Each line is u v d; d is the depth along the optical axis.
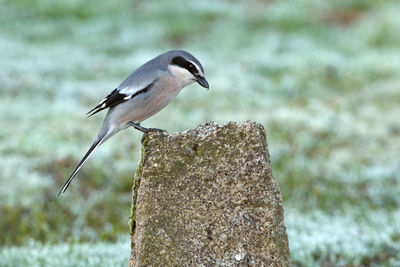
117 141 15.48
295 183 13.36
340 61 23.61
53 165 13.47
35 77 20.88
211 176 5.45
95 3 31.78
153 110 7.10
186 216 5.43
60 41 27.39
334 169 14.05
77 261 8.57
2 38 26.83
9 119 16.66
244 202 5.40
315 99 20.11
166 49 26.56
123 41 27.33
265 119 17.17
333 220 11.41
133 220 5.88
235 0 33.75
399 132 16.80
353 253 8.95
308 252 8.95
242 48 26.67
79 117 17.28
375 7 30.95
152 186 5.51
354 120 17.44
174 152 5.54
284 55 25.31
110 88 20.56
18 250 9.45
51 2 31.08
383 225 10.84
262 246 5.36
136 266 5.47
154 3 32.16
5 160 13.38
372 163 14.63
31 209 11.63
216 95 19.94
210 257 5.37
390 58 23.94
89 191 12.67
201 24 29.70
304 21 30.17
